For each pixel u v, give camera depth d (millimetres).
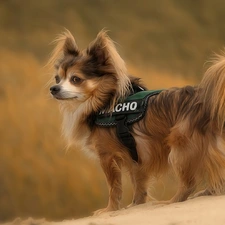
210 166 7773
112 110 8375
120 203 8469
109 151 8422
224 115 7672
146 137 8180
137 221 6332
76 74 8586
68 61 8727
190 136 7828
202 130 7785
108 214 7605
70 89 8547
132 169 8477
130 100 8359
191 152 7820
